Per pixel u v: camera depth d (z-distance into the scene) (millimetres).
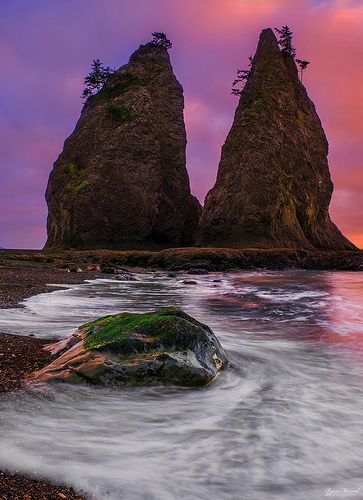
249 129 67312
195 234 68938
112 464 3723
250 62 75750
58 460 3738
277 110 69188
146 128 68812
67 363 5965
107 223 63688
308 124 73562
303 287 25250
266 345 8938
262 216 61000
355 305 16578
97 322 7559
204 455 3969
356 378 6703
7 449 3873
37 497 3160
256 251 49312
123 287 22578
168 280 28641
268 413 5109
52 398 5199
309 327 11398
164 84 74062
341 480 3623
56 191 68125
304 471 3748
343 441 4387
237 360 7340
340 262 47062
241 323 12000
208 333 6879
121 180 65125
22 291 16984
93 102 77000
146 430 4504
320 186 72750
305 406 5398
